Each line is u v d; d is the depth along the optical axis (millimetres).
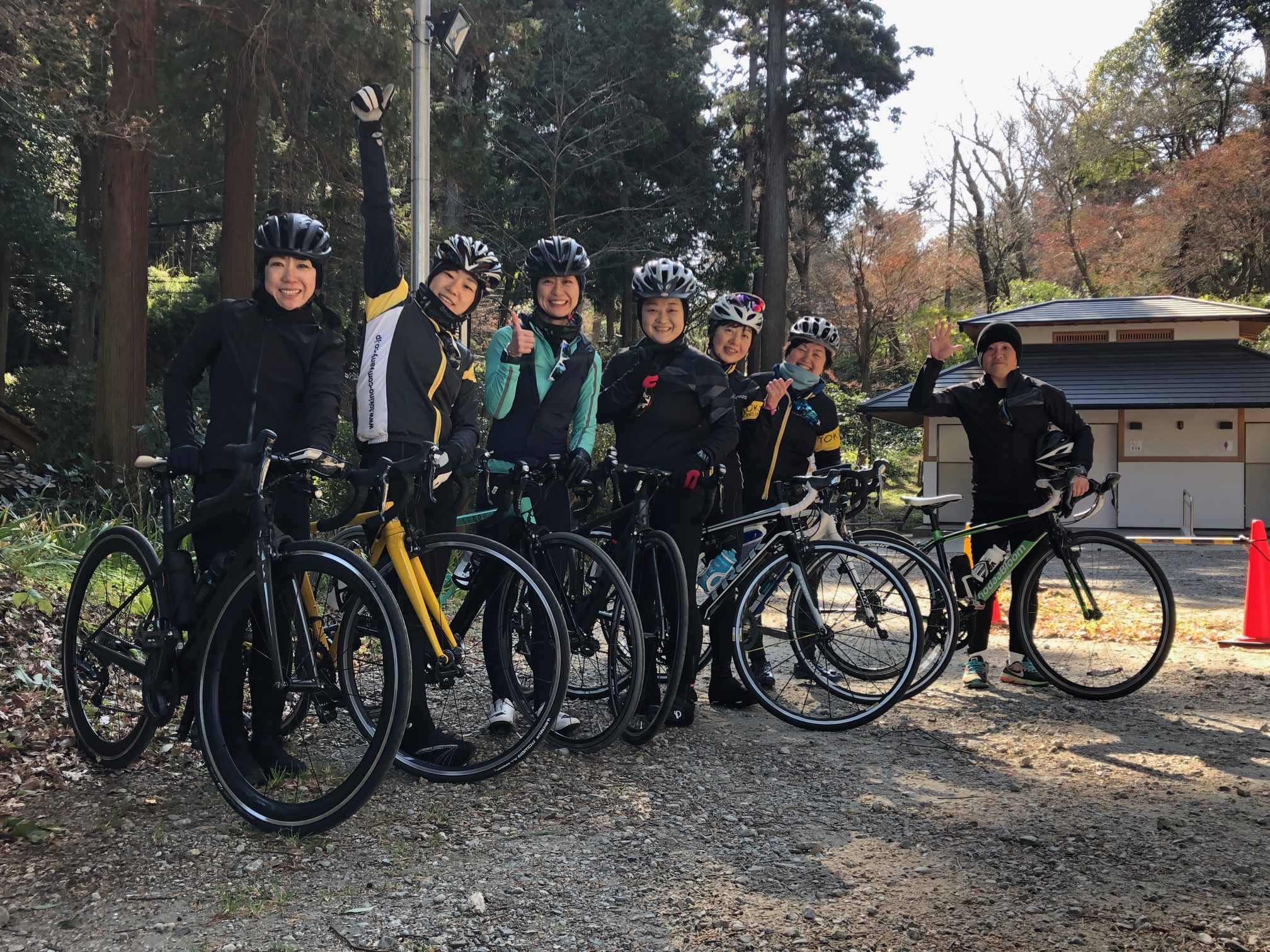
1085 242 38906
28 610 4832
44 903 2471
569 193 26688
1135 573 4992
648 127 27016
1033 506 5020
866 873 2758
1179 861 2846
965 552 5301
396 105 14992
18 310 29484
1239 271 35969
